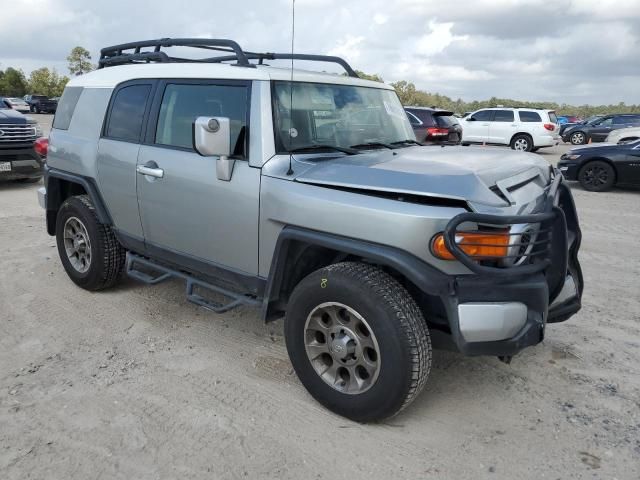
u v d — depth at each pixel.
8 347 4.02
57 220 5.16
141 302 4.86
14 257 6.11
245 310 4.71
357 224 2.90
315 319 3.17
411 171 2.99
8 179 10.66
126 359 3.85
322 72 4.05
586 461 2.82
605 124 27.64
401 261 2.78
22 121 10.38
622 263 6.26
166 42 4.39
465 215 2.64
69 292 5.07
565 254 3.08
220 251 3.71
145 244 4.35
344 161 3.31
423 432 3.06
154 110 4.16
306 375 3.26
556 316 3.38
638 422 3.17
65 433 3.01
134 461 2.79
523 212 2.87
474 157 3.45
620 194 11.45
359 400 3.03
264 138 3.39
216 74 3.74
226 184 3.53
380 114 4.17
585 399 3.40
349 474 2.73
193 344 4.09
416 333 2.83
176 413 3.21
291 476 2.71
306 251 3.32
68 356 3.88
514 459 2.84
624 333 4.35
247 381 3.58
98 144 4.61
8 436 2.97
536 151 23.05
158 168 4.01
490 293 2.81
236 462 2.80
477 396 3.43
